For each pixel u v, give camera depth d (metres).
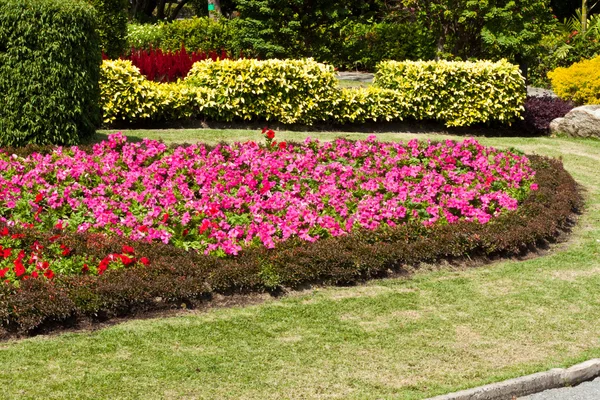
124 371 5.07
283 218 7.95
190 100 12.50
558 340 5.87
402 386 5.02
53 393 4.73
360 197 8.77
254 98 12.84
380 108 13.47
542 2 17.44
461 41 18.28
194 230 7.35
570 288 6.96
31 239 6.72
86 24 10.05
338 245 7.08
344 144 10.47
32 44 9.69
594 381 5.45
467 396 4.94
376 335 5.80
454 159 10.16
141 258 6.49
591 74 15.55
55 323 5.68
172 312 6.07
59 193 8.12
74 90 9.94
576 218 9.25
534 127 14.45
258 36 18.53
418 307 6.38
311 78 12.97
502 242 7.68
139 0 33.03
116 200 8.12
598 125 13.84
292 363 5.29
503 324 6.11
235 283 6.40
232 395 4.82
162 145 9.70
